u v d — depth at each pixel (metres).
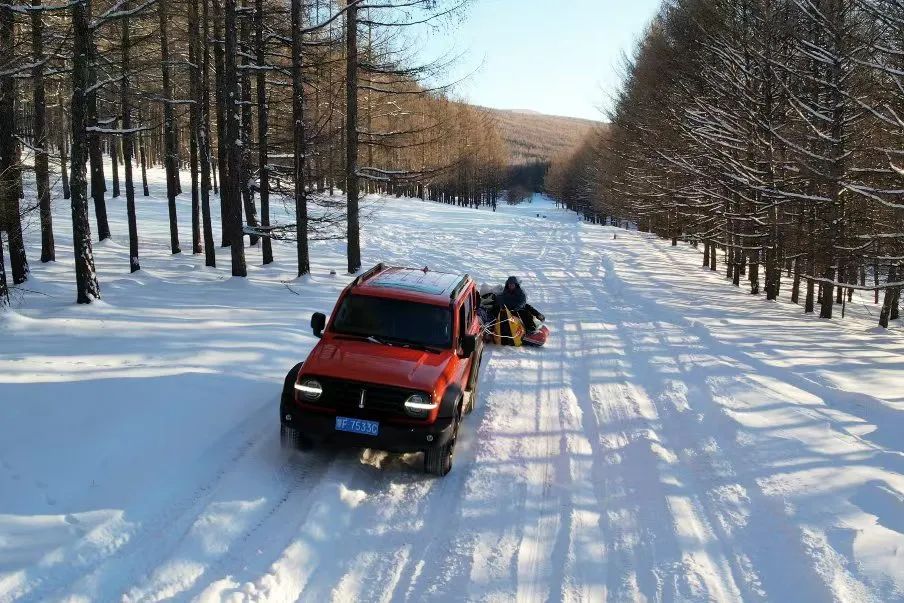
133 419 5.94
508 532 4.92
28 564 3.78
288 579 4.02
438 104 37.09
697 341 12.37
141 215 33.22
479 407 8.00
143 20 14.70
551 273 23.62
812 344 12.73
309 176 16.41
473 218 50.22
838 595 4.04
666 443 6.96
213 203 40.03
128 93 15.37
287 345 9.59
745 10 20.11
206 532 4.42
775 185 17.27
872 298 38.12
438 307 6.71
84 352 8.23
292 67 14.92
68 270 16.95
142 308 11.54
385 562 4.39
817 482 5.76
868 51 12.80
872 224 15.04
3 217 12.45
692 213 26.80
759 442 6.76
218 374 7.67
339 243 26.14
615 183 39.56
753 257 22.59
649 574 4.42
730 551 4.77
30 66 10.52
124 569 3.92
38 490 4.60
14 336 8.94
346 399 5.53
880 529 4.88
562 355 11.12
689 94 23.30
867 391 9.00
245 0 17.27
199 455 5.55
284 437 5.78
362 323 6.53
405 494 5.44
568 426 7.45
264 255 19.45
